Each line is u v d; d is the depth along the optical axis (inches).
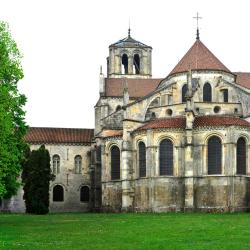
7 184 2228.1
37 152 3508.9
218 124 3068.4
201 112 3339.1
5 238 1539.1
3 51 2108.8
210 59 3604.8
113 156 3506.4
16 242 1425.9
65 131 4421.8
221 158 3058.6
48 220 2471.7
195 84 3484.3
